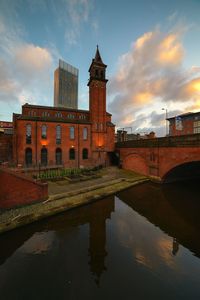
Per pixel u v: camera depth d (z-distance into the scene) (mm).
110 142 39938
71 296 7027
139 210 16078
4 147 34062
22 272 8352
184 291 7277
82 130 36531
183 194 20672
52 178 24922
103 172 31094
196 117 40188
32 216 12703
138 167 30672
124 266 8773
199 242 11070
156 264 8938
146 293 7141
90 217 14516
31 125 31688
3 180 13211
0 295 7062
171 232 12242
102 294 7125
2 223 11500
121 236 11695
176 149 22188
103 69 39094
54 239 11289
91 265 8828
